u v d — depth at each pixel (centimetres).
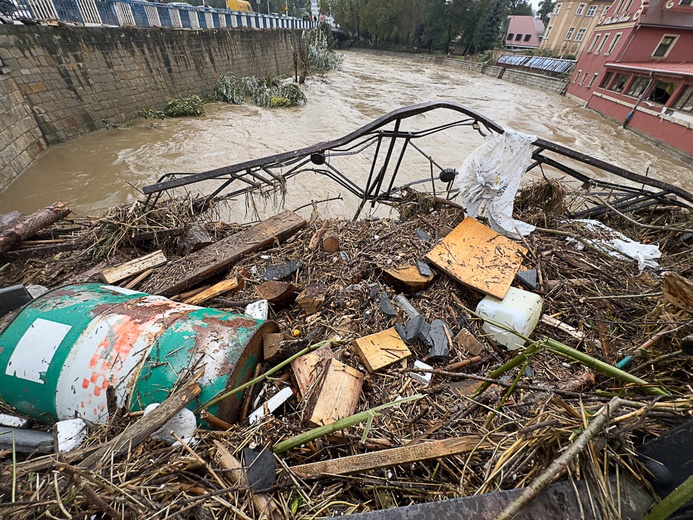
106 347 162
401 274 294
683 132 1330
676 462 98
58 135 1006
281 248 346
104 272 291
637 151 1398
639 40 1827
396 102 2011
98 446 136
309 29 3531
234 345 172
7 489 121
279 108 1741
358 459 151
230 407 168
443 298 284
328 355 207
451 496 145
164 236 357
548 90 2669
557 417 124
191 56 1652
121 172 940
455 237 322
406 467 161
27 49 920
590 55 2259
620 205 443
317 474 149
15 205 768
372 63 3975
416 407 194
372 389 204
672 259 341
